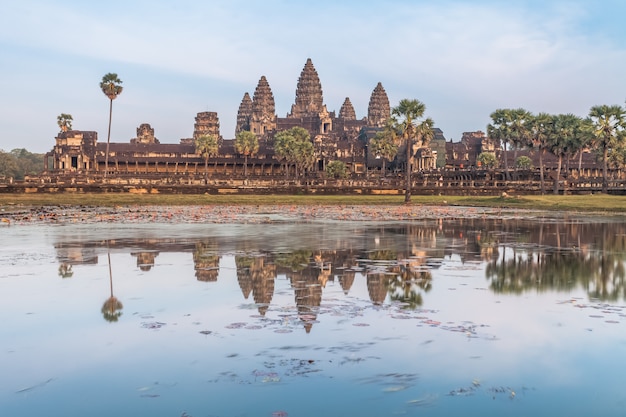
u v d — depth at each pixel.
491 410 10.20
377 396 10.75
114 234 37.22
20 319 15.60
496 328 14.78
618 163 168.12
